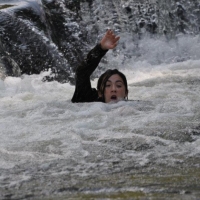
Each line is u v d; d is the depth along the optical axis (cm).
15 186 686
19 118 1090
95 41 2536
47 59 2072
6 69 1902
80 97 1239
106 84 1216
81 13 2556
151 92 1425
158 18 2758
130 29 2675
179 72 2022
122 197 627
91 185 679
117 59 2502
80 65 1230
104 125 989
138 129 958
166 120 1019
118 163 774
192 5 2867
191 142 877
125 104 1167
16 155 825
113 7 2678
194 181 683
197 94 1352
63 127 985
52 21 2392
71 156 813
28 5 2225
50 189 670
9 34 2047
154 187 662
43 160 796
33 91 1573
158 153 819
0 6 2214
